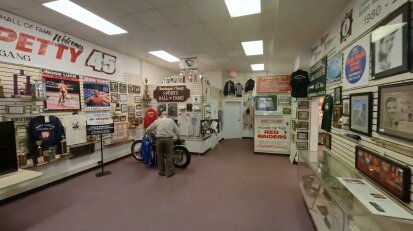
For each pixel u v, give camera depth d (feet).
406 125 5.22
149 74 25.39
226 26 14.26
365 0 7.41
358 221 5.49
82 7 11.38
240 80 33.86
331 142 11.00
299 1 8.72
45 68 13.67
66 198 11.82
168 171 15.24
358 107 7.79
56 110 14.37
